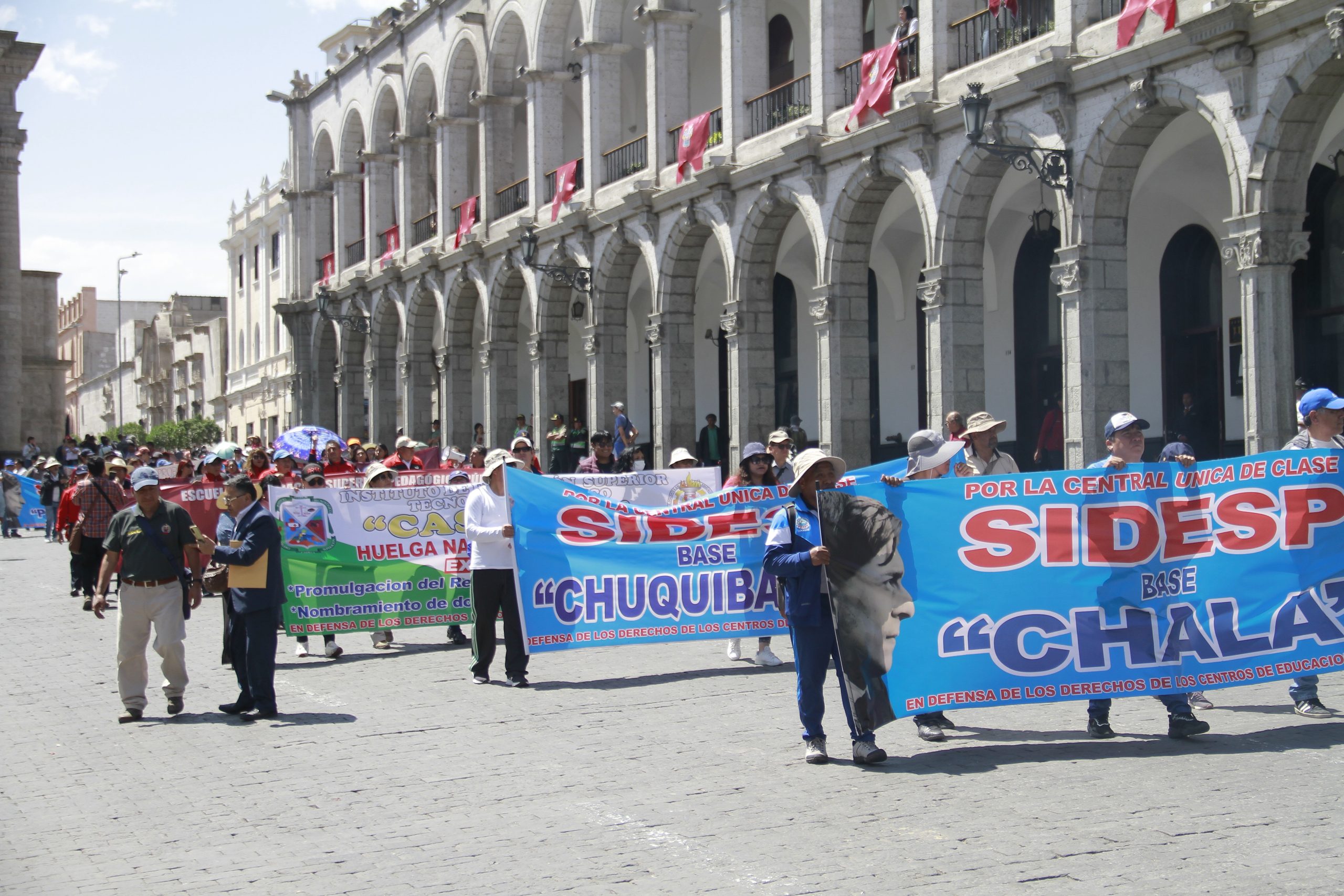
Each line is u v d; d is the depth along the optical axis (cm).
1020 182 2228
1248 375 1541
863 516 833
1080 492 861
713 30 3023
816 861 623
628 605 1197
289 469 1752
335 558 1397
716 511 1220
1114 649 858
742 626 1219
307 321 4800
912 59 2181
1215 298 2156
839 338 2266
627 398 3422
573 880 608
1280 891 561
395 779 818
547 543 1180
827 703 1041
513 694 1116
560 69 3272
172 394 8538
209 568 1072
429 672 1255
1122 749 838
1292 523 884
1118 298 1767
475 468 1861
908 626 836
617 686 1144
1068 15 1792
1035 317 2491
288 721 1023
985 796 728
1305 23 1443
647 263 2886
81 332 12138
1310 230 1952
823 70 2297
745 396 2525
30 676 1279
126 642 1038
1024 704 847
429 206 4056
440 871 629
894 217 2531
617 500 1365
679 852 645
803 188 2331
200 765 876
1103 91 1723
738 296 2525
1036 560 855
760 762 834
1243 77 1523
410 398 3991
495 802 757
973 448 1030
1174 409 2216
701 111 3123
